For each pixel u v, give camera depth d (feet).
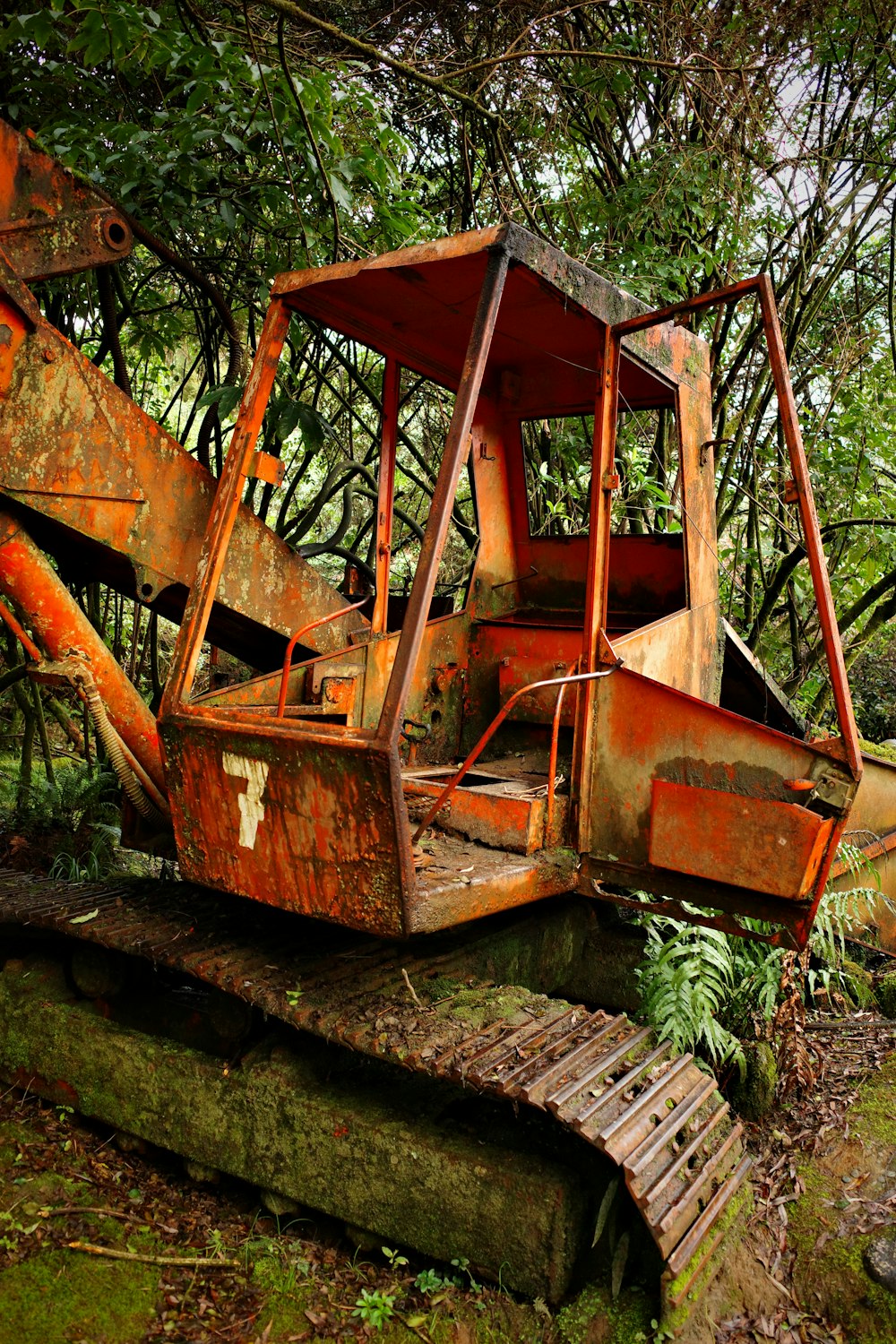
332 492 19.22
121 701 11.51
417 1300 8.50
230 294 19.53
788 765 9.19
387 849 8.09
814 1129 11.06
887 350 22.70
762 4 18.42
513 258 8.87
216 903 11.52
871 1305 8.38
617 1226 8.42
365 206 17.38
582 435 20.33
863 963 15.81
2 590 11.02
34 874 13.05
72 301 19.07
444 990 9.88
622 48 18.40
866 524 19.30
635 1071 8.77
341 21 18.21
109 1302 8.34
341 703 12.09
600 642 10.35
